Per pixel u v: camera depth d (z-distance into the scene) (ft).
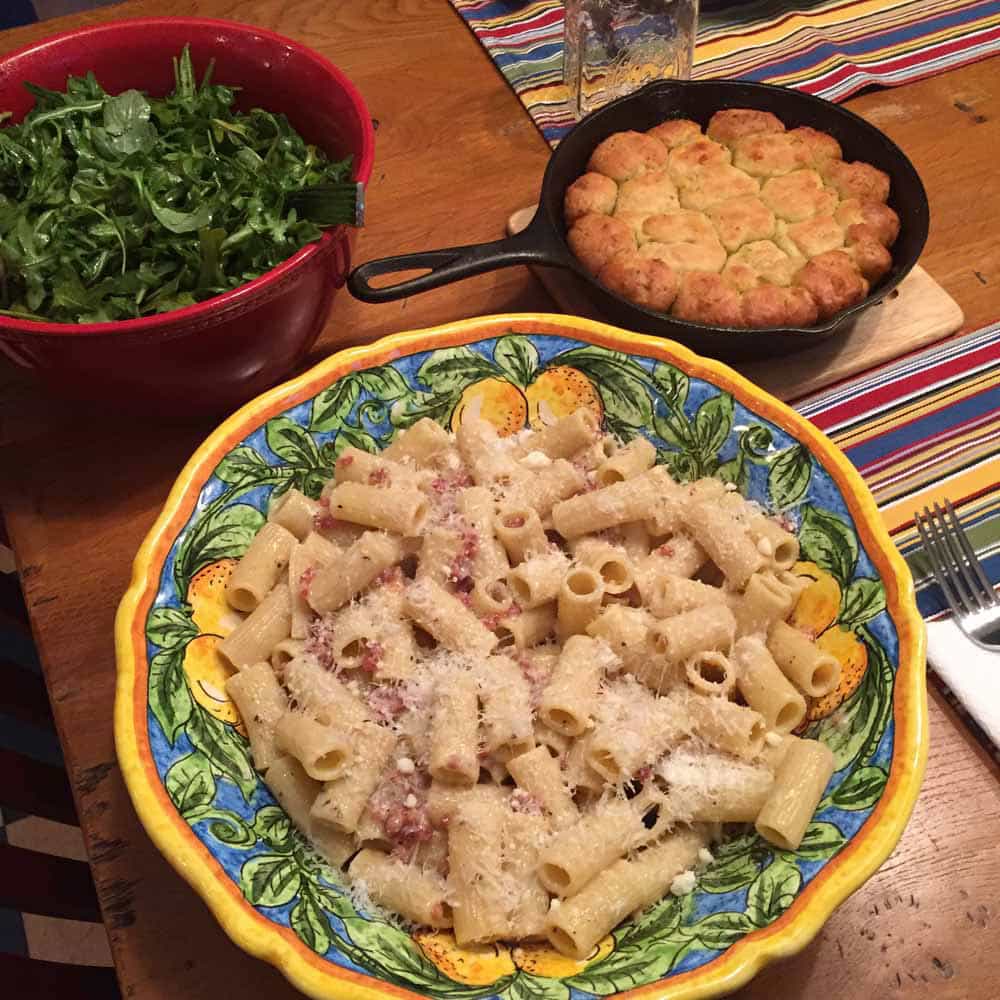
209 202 1.93
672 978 1.29
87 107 2.05
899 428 2.03
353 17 2.79
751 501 1.76
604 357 1.87
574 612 1.63
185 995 1.47
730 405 1.80
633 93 2.39
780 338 1.96
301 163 2.04
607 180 2.30
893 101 2.62
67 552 1.90
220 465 1.73
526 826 1.48
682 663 1.58
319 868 1.47
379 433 1.87
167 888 1.55
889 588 1.58
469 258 2.00
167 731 1.50
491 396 1.90
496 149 2.52
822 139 2.34
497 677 1.56
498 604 1.66
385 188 2.43
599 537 1.74
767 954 1.30
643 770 1.52
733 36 2.78
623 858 1.48
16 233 1.89
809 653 1.58
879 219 2.20
